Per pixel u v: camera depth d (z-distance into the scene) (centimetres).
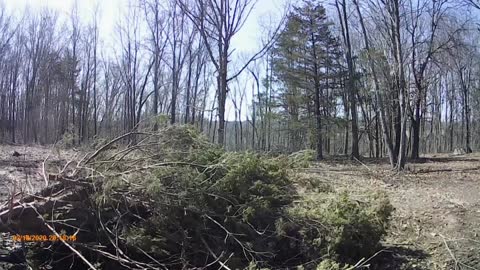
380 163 2322
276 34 2358
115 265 608
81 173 642
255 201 620
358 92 3078
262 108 3841
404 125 1742
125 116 4106
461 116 5450
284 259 620
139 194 606
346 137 3631
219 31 1287
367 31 2458
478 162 2247
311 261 589
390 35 1855
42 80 4466
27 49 4475
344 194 665
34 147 2619
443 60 2894
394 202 912
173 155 667
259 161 670
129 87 3809
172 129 699
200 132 731
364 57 2327
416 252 642
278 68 3050
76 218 620
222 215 615
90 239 617
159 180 596
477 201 910
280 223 610
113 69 4522
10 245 634
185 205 604
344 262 594
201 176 623
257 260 595
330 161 2505
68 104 4556
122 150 671
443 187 1184
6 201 662
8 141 3788
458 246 648
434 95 4878
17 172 1101
